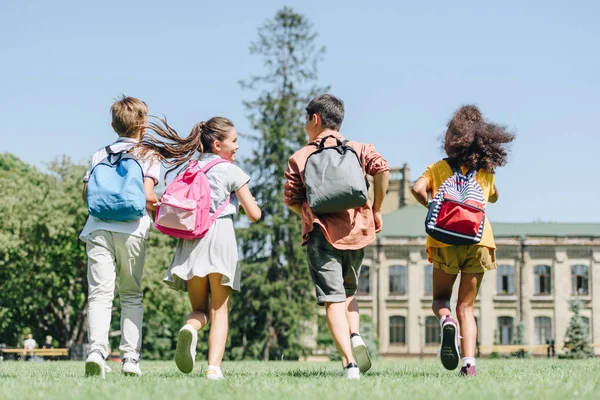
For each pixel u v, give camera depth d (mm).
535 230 71812
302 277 52438
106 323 7156
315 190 6539
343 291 6723
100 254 7219
